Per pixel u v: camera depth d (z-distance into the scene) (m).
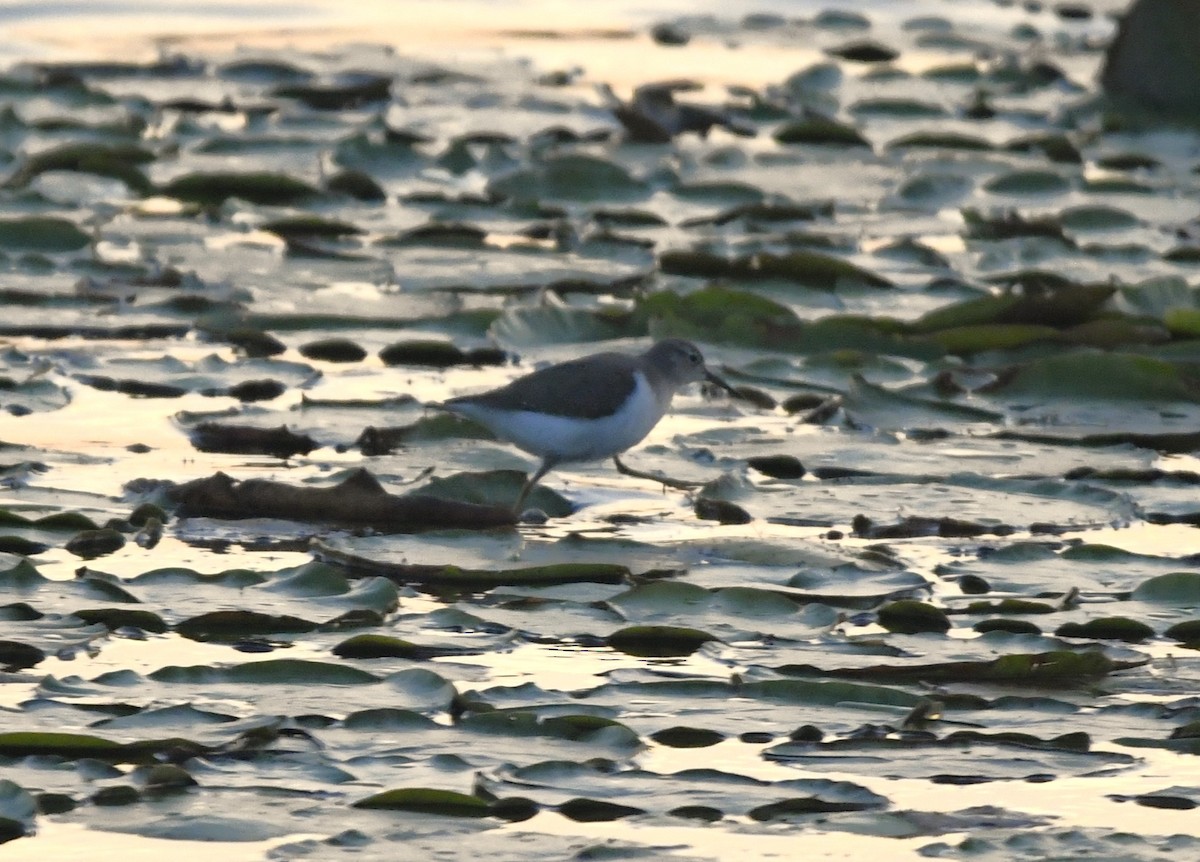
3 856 7.46
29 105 24.98
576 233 20.22
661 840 7.73
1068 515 12.35
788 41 32.44
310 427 13.90
